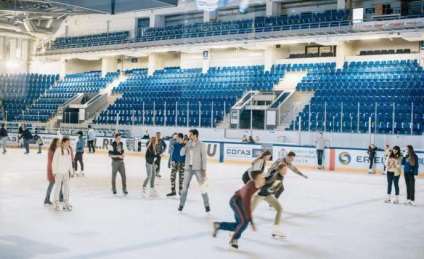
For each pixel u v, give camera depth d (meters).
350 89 32.22
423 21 29.97
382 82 31.81
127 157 31.14
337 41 34.06
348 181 19.83
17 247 7.62
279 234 8.72
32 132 38.75
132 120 36.91
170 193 13.84
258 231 9.32
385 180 20.64
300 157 26.23
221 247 7.95
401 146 26.03
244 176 10.88
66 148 11.05
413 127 27.58
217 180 18.75
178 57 44.72
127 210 11.27
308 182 19.09
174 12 43.88
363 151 24.28
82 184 16.28
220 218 10.53
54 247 7.66
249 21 39.28
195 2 42.69
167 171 21.98
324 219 10.88
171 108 37.66
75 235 8.54
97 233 8.73
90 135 32.81
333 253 7.75
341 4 35.91
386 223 10.62
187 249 7.75
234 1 41.16
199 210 11.55
